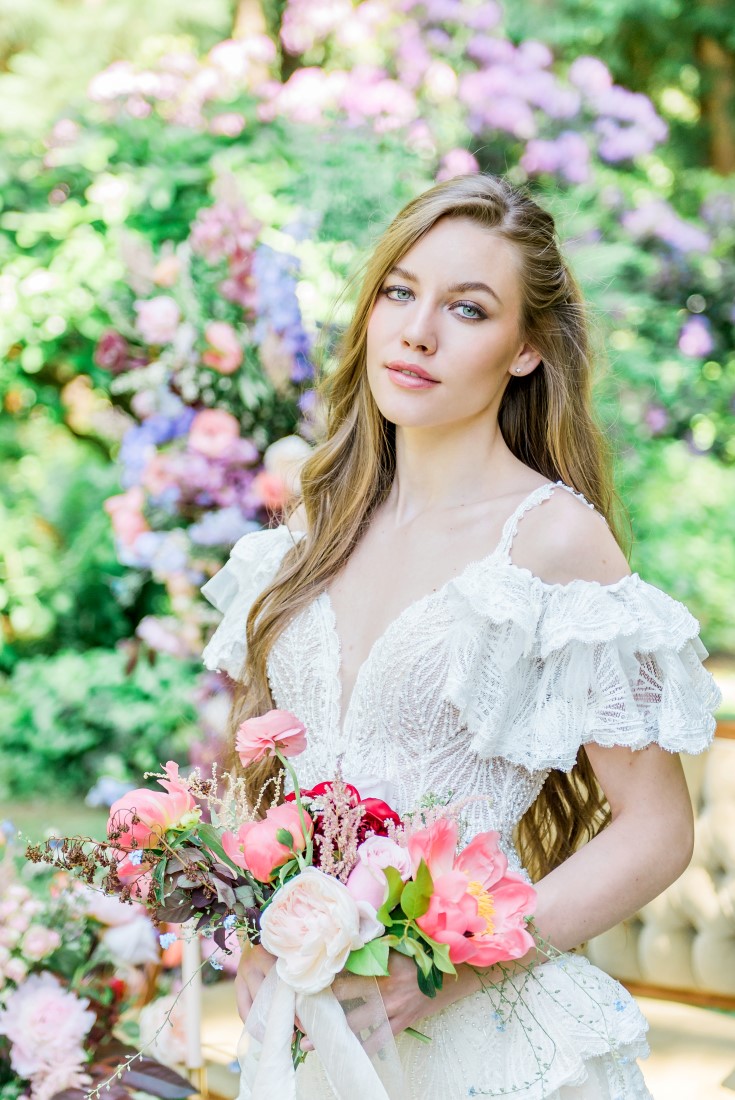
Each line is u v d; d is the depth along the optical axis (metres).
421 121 5.38
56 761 5.42
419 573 1.75
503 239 1.74
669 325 7.32
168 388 3.72
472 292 1.71
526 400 1.91
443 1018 1.59
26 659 6.00
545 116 6.49
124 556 3.74
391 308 1.75
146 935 2.40
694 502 7.35
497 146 6.45
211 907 1.47
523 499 1.74
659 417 7.08
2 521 6.06
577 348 1.87
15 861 2.49
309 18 6.12
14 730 5.46
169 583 3.76
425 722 1.67
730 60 8.77
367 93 5.07
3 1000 2.32
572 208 6.34
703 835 2.79
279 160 5.04
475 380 1.73
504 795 1.68
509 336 1.75
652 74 8.73
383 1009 1.43
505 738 1.63
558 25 7.92
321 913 1.36
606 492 1.92
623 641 1.61
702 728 1.63
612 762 1.63
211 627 3.79
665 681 1.62
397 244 1.74
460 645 1.62
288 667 1.81
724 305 7.48
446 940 1.34
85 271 5.36
